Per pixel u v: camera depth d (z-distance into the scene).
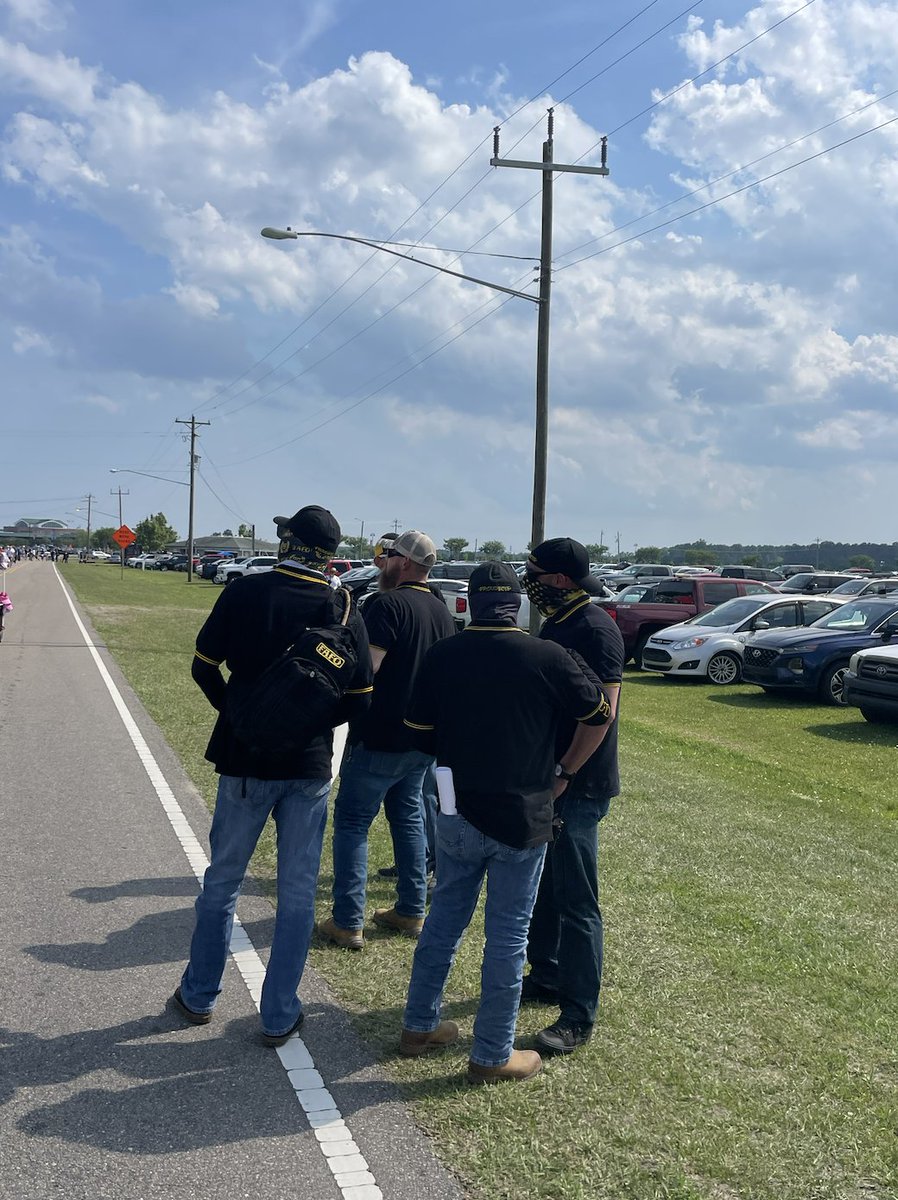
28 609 30.70
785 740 12.53
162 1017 4.11
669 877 6.25
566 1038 3.96
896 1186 3.16
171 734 10.50
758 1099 3.64
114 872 5.89
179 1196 2.97
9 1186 2.97
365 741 4.83
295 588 3.95
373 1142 3.29
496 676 3.68
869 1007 4.47
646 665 19.30
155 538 159.00
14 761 8.91
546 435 18.69
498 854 3.66
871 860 6.95
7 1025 3.97
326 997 4.39
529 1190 3.06
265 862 6.24
